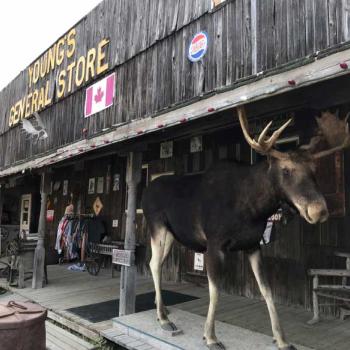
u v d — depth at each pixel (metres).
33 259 7.83
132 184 5.42
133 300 5.21
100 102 7.14
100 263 9.26
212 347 3.73
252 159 6.01
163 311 4.52
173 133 4.99
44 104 9.44
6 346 3.39
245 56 4.14
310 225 5.29
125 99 6.39
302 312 5.16
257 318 4.95
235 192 3.82
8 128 11.80
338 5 3.24
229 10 4.45
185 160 7.22
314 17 3.44
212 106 3.64
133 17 6.47
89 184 10.50
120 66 6.67
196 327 4.45
